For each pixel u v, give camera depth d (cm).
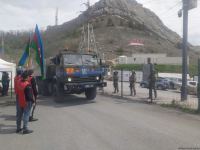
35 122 1193
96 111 1434
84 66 1756
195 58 12900
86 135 956
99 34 14038
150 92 1762
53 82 1912
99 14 16938
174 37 17075
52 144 865
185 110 1426
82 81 1752
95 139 904
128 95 2166
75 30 11419
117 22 16100
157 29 17338
